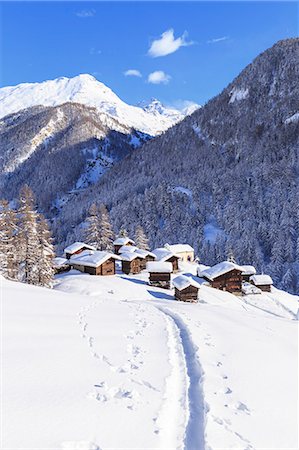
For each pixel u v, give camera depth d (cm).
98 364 1109
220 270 5831
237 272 5888
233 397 1023
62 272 6094
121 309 2270
